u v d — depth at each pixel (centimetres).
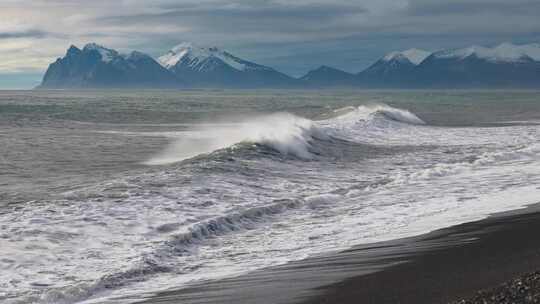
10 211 1711
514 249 1255
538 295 859
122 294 1129
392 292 1013
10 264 1283
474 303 877
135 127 5669
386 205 1909
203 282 1180
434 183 2305
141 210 1756
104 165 3002
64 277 1220
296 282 1131
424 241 1397
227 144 3956
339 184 2342
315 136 3772
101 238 1484
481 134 4516
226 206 1862
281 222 1720
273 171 2552
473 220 1611
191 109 9556
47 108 8869
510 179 2353
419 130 4872
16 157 3284
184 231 1543
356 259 1277
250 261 1330
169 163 3084
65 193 1973
